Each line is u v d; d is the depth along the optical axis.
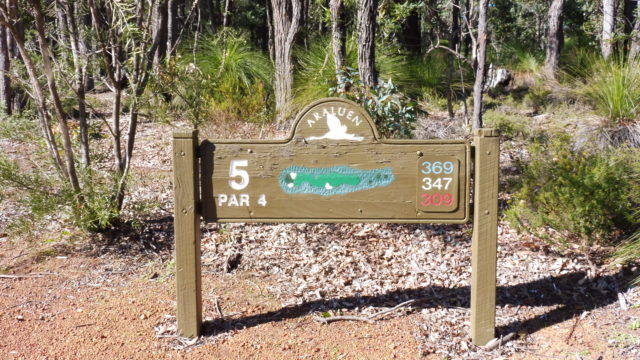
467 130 7.86
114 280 4.25
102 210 4.52
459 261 4.55
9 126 4.95
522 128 8.23
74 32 4.68
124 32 4.41
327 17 9.68
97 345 3.35
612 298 3.91
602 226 4.52
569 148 5.75
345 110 3.29
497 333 3.50
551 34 13.84
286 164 3.32
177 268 3.38
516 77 13.31
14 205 5.48
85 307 3.82
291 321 3.67
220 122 7.70
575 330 3.52
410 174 3.32
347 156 3.32
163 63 5.23
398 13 9.73
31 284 4.16
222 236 5.01
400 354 3.28
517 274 4.29
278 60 10.02
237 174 3.32
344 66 6.53
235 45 10.83
